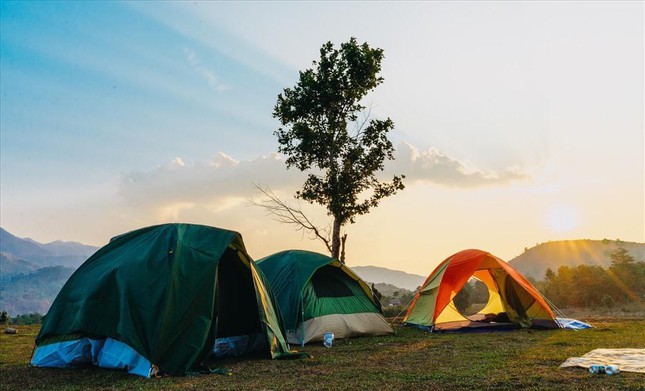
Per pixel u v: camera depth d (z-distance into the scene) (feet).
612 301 115.85
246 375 30.19
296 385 26.48
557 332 52.34
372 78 90.74
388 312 92.63
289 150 93.30
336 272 54.49
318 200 90.94
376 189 91.71
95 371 31.76
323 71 91.09
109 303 32.68
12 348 44.93
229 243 37.45
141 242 36.58
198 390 25.54
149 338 31.04
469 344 43.52
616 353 33.37
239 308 40.29
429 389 24.40
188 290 33.40
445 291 58.65
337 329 49.34
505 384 24.80
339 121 91.45
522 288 61.21
